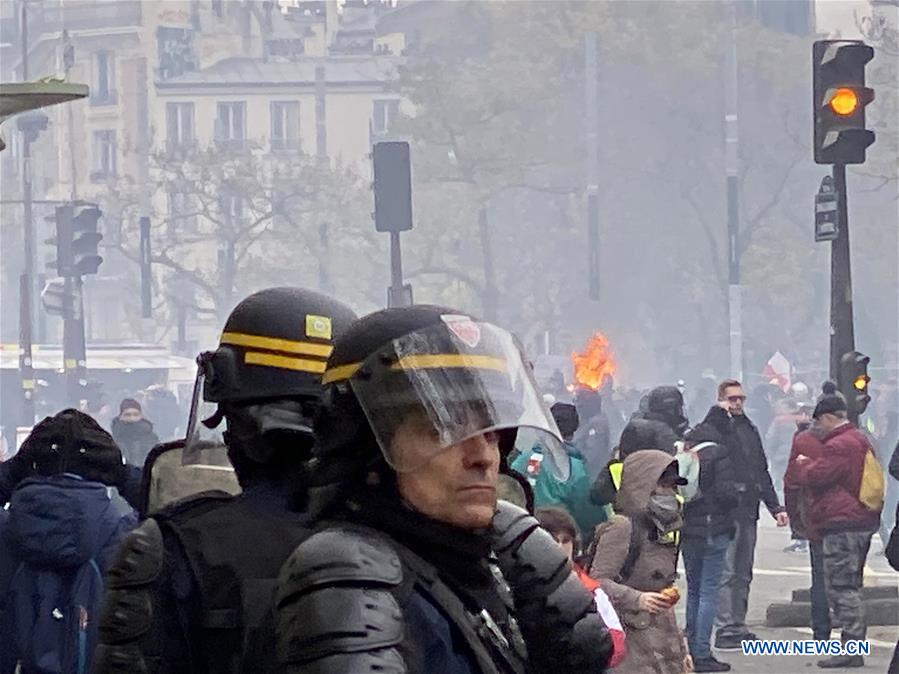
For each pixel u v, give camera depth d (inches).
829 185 669.9
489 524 119.5
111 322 3917.3
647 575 371.9
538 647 125.9
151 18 4613.7
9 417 2502.5
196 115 4643.2
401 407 117.4
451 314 120.3
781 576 868.0
